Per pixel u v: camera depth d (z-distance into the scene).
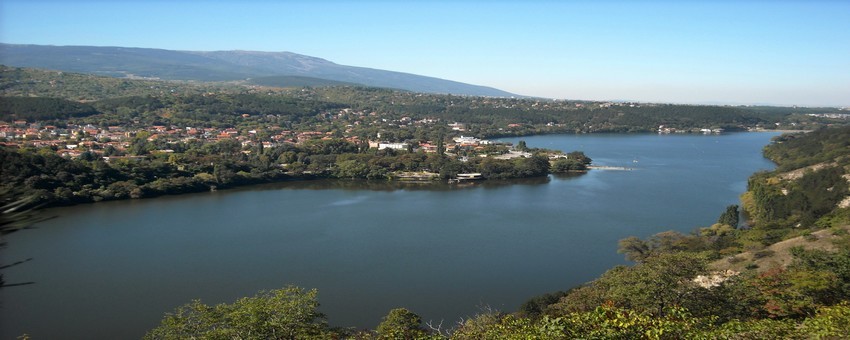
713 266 68.75
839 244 64.06
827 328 32.31
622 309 35.34
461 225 111.75
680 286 42.31
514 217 119.25
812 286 45.72
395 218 118.69
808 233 75.62
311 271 82.44
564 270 83.25
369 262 86.81
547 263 86.56
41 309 67.88
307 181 177.50
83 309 68.06
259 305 43.41
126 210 124.75
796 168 153.88
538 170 184.75
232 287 75.75
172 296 72.44
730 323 34.03
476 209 128.75
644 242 90.19
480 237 101.94
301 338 41.72
